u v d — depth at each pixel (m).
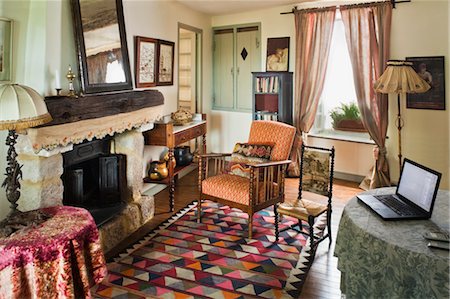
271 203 3.55
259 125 3.95
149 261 2.98
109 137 3.70
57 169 2.74
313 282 2.68
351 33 4.82
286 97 5.43
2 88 2.04
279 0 5.12
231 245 3.27
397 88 4.04
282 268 2.87
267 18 5.68
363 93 4.82
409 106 4.63
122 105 3.27
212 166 6.06
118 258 3.03
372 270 1.88
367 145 5.06
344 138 5.27
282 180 3.65
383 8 4.59
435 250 1.71
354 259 1.99
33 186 2.59
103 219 3.16
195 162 5.76
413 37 4.50
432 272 1.63
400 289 1.74
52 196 2.71
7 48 2.54
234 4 5.30
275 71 5.54
